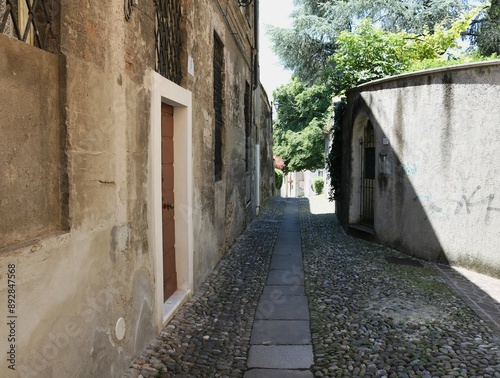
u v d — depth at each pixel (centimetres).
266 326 439
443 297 518
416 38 1424
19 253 204
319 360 364
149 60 377
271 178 2288
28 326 211
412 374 337
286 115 2906
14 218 210
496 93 595
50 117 239
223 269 664
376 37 1062
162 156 455
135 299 350
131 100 338
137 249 353
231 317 463
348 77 1065
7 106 204
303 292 549
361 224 957
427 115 692
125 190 327
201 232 573
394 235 782
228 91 802
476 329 423
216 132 725
